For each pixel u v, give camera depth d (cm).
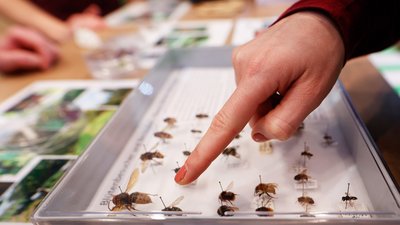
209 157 35
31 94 73
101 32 115
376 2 41
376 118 49
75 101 67
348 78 60
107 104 64
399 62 81
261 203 35
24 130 58
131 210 35
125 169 41
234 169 39
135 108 48
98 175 39
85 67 86
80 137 55
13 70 87
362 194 35
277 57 35
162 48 92
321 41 36
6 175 48
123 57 84
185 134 45
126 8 159
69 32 125
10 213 42
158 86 55
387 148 43
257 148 42
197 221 31
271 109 36
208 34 100
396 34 46
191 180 36
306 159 40
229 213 32
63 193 35
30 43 89
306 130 44
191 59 62
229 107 35
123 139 44
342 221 30
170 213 32
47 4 171
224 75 59
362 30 40
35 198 44
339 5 38
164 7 146
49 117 62
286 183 37
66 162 50
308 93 35
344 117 42
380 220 29
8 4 133
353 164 39
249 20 109
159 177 39
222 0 143
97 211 34
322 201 35
